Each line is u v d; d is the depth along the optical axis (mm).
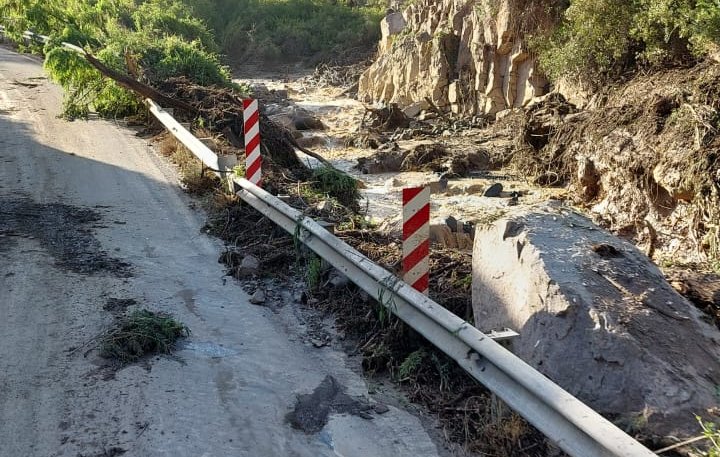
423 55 29109
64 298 6883
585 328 4879
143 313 6492
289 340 6441
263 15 47000
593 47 19078
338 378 5797
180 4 41469
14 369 5551
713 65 14445
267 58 45062
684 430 4246
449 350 5254
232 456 4672
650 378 4535
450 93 27375
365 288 6527
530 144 19172
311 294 7363
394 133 24891
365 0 48719
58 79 15977
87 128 15203
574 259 5457
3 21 20859
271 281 7785
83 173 11719
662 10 15602
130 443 4723
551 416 4211
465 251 8492
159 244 8727
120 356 5828
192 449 4711
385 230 9070
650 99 14961
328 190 11797
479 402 5289
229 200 10250
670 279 6438
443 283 6926
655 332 4863
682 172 12328
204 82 18859
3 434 4746
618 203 14469
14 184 10828
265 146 13102
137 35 20516
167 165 12586
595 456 3824
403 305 6039
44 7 20531
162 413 5094
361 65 40125
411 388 5645
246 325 6695
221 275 7895
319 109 30859
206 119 14688
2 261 7707
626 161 14141
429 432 5066
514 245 5699
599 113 16500
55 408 5070
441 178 18062
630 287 5297
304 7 47781
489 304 5758
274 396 5445
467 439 4914
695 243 11883
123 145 13891
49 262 7781
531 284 5312
